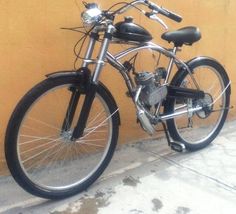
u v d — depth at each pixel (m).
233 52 3.99
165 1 3.36
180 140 3.30
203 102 3.30
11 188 2.76
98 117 3.11
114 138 2.83
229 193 2.78
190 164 3.17
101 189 2.79
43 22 2.75
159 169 3.08
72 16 2.86
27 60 2.75
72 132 2.67
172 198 2.70
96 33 2.58
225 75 3.48
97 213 2.53
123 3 2.91
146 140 3.54
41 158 2.94
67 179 2.84
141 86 2.84
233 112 4.16
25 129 2.84
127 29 2.61
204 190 2.81
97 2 2.96
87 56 2.59
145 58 3.33
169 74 3.10
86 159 3.14
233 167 3.14
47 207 2.58
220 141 3.64
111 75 3.19
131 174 2.99
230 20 3.87
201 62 3.26
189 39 3.00
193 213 2.55
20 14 2.66
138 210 2.56
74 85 2.54
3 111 2.74
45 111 2.90
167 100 3.11
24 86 2.78
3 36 2.63
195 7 3.57
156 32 3.36
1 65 2.67
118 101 3.28
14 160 2.40
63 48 2.88
